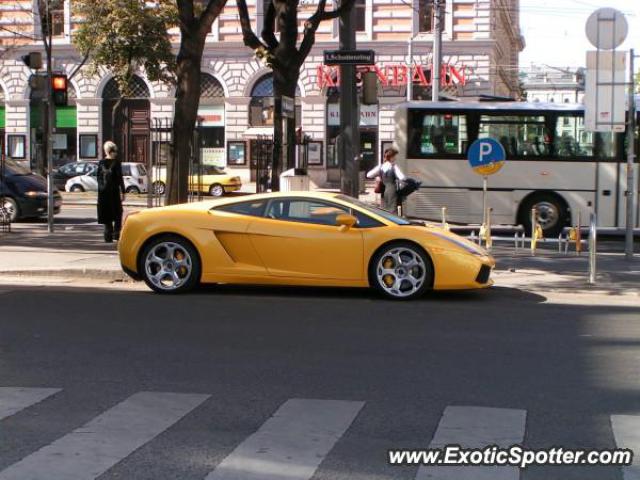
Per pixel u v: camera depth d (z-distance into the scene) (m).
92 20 34.31
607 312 10.59
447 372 7.32
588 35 13.73
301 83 43.22
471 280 10.95
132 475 4.85
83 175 37.91
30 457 5.15
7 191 22.08
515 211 20.16
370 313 10.23
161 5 34.31
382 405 6.30
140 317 9.80
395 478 4.83
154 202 29.47
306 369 7.40
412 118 20.36
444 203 20.30
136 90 45.03
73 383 6.90
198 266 11.31
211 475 4.85
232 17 43.88
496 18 45.19
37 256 14.79
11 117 45.38
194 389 6.73
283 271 11.13
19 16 43.94
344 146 16.95
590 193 19.98
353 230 11.08
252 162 43.47
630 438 5.54
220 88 44.72
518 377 7.16
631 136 14.97
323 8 16.97
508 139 20.16
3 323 9.37
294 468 4.97
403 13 41.88
